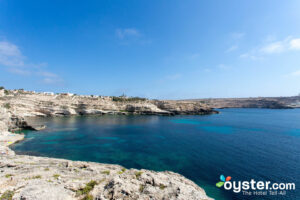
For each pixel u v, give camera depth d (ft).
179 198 42.24
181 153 163.73
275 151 167.43
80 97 597.93
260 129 295.48
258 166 129.80
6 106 384.68
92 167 92.63
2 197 41.98
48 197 40.06
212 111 648.79
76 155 156.66
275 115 564.71
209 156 154.10
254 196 91.20
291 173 116.98
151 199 42.06
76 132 263.90
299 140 213.46
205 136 242.17
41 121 371.15
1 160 93.66
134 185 46.91
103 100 602.44
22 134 231.30
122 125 343.46
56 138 221.87
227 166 130.62
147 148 181.06
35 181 55.72
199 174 117.29
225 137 234.99
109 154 160.56
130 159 147.43
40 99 482.69
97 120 414.00
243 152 165.17
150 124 361.51
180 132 273.33
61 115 483.92
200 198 43.21
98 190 47.50
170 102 655.35
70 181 57.36
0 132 217.15
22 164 90.48
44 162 101.71
